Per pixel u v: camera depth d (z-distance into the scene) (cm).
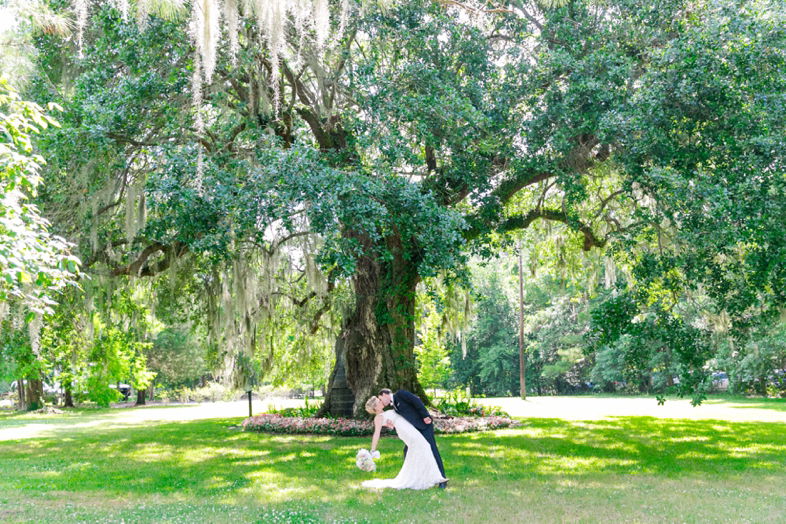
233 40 755
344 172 1116
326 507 591
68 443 1331
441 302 1206
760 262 1013
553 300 4753
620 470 828
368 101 1185
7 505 622
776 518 529
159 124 1209
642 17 1255
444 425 1395
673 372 3822
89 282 1266
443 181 1416
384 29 1245
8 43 710
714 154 1109
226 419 2045
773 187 1039
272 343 1748
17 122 577
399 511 569
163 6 701
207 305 1537
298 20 846
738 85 1064
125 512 575
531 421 1733
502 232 1534
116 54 1204
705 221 1054
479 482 730
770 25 1027
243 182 1098
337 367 1558
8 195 619
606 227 1817
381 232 1355
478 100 1323
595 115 1198
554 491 669
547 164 1293
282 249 1381
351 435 1352
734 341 1253
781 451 1038
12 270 500
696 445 1126
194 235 1133
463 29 1355
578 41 1313
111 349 2819
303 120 1443
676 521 520
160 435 1469
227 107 1252
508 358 5303
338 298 1473
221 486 731
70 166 1177
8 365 2217
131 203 1195
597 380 4688
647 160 1197
